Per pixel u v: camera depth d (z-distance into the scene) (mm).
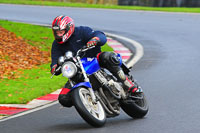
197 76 34688
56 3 114625
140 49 49781
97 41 19766
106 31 65062
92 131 19922
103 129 20281
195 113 23562
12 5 109125
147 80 33531
